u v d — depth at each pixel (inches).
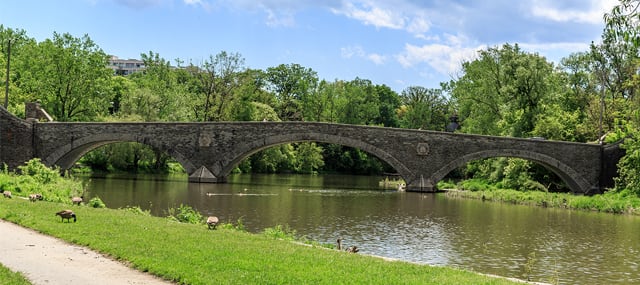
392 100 5002.5
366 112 4195.4
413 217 1386.6
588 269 832.9
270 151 3437.5
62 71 2640.3
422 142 2151.8
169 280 482.0
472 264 851.4
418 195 2033.7
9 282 441.1
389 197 1926.7
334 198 1836.9
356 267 556.1
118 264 534.6
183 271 494.9
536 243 1048.2
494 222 1327.5
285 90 4121.6
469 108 3041.3
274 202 1620.3
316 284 472.1
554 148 2102.6
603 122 2480.3
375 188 2397.9
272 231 866.8
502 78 2632.9
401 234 1115.9
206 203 1512.1
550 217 1451.8
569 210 1649.9
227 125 2178.9
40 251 583.8
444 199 1908.2
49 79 2615.7
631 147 1766.7
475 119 2834.6
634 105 2138.3
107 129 2192.4
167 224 819.4
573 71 2901.1
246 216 1288.1
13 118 2123.5
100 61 2753.4
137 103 2878.9
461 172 3253.0
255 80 3996.1
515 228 1235.2
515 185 2177.7
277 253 605.3
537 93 2461.9
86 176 2437.3
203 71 3097.9
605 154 2080.5
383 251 936.3
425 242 1032.8
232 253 586.9
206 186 2062.0
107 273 498.0
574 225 1299.2
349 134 2145.7
